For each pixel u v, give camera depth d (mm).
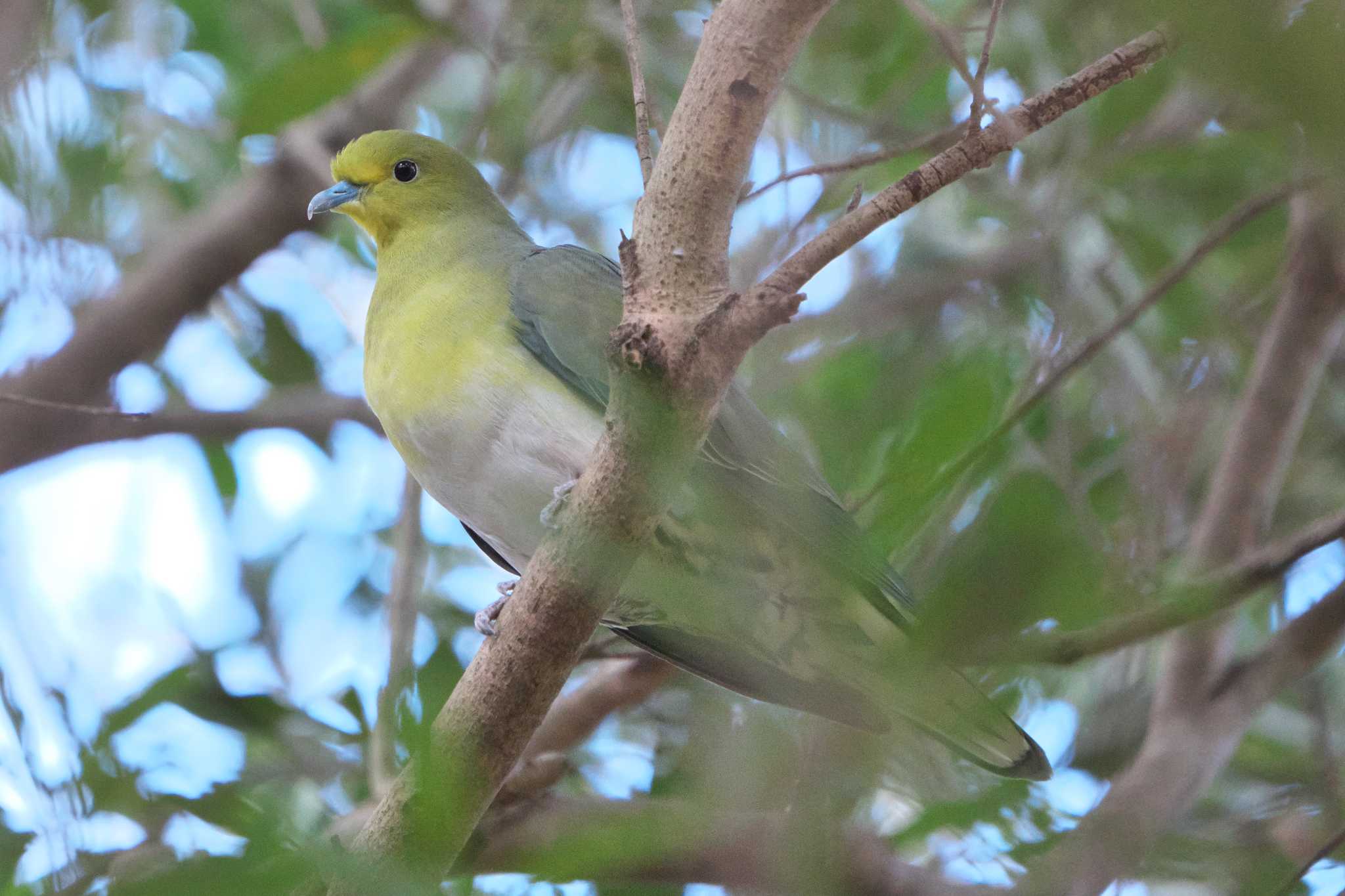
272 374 11836
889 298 9453
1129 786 7031
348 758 8234
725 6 5133
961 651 3877
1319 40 2596
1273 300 9531
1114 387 9141
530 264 8023
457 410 7613
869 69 9500
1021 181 9562
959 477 5395
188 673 7738
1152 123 9164
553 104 10500
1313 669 7594
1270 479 8211
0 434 10984
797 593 7426
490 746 5742
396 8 8570
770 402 7914
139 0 11016
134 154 10992
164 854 5598
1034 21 9367
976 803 6641
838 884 5910
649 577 7516
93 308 11172
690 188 5125
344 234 11875
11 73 9438
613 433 5312
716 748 7141
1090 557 3857
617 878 6078
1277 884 7566
